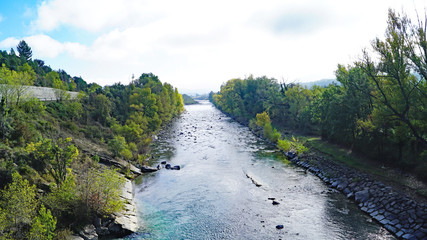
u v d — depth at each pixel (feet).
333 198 118.62
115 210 97.09
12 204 74.02
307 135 248.52
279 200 118.11
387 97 107.24
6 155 98.07
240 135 297.12
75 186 99.76
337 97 171.73
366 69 109.50
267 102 354.33
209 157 197.88
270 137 255.50
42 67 491.31
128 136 213.05
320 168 156.35
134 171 158.30
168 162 184.85
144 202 119.24
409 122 97.45
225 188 134.62
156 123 287.89
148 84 484.74
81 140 168.45
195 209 111.45
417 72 89.45
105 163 152.25
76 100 234.38
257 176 151.74
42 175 102.42
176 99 570.87
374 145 145.89
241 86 497.87
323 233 90.07
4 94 145.28
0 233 69.05
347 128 167.63
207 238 88.84
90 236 86.58
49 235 72.23
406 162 122.21
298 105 286.25
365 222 96.12
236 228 95.04
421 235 80.33
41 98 216.54
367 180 121.29
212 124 402.52
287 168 167.63
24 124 123.34
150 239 88.69
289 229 93.30
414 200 95.04
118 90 379.55
